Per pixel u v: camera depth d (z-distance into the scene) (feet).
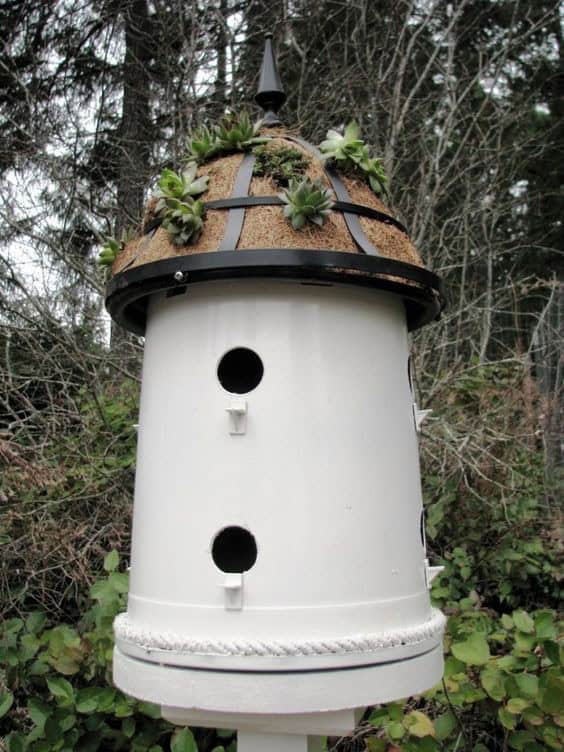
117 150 14.24
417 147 16.08
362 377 4.77
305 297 4.69
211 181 5.00
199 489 4.57
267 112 5.79
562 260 23.29
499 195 17.95
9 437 9.95
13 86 14.28
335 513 4.50
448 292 16.02
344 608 4.42
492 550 10.71
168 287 4.68
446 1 18.69
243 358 5.37
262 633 4.33
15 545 8.94
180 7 13.14
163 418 4.84
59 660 6.95
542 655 6.72
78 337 11.43
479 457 10.46
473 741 7.53
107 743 7.52
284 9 15.03
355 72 15.67
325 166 5.16
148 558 4.77
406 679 4.44
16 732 6.85
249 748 4.93
